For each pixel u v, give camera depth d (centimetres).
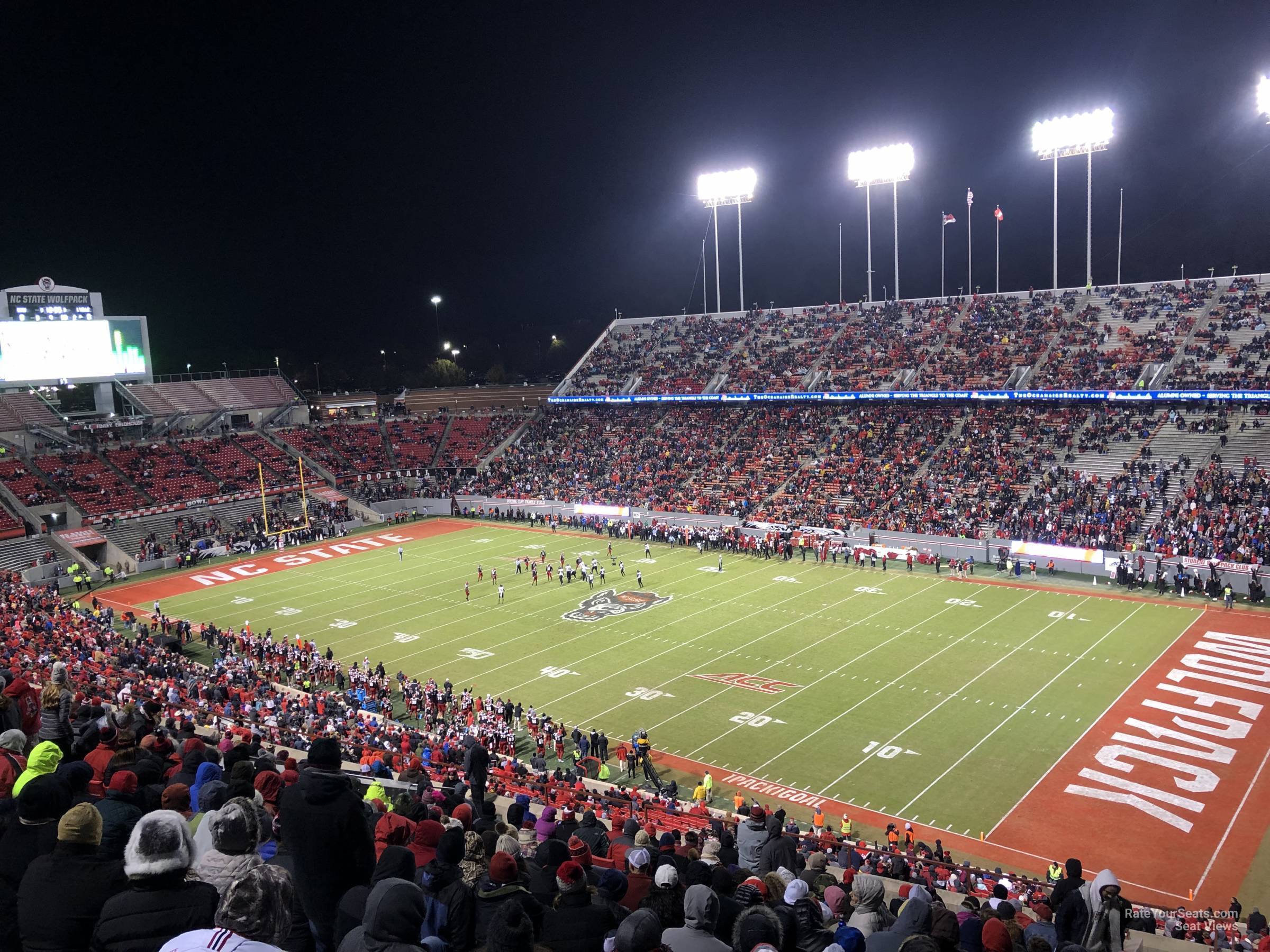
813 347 8962
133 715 1385
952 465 7044
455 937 721
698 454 8362
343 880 700
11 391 8262
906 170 8750
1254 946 1731
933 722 3647
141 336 8588
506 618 5309
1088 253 8050
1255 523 5453
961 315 8469
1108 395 6775
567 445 9288
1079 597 5294
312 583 6328
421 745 3228
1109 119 7650
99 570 6706
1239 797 2964
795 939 786
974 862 2670
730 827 2258
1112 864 2631
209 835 779
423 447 9794
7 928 651
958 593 5459
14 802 821
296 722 3450
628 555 6819
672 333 10244
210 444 8756
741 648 4619
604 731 3709
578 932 741
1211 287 7450
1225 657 4184
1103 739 3425
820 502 7131
